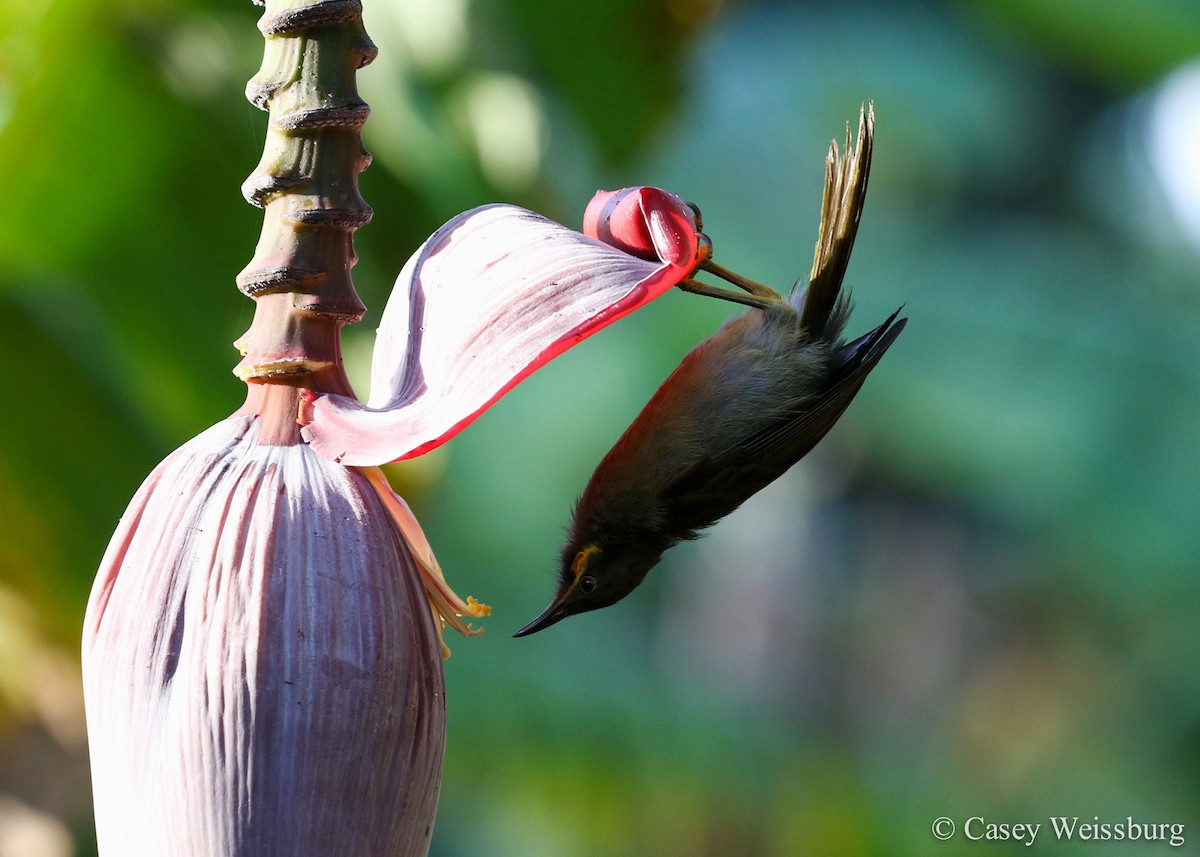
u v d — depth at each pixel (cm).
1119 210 2417
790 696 2420
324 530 323
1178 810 1806
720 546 2641
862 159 594
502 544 1561
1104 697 1914
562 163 841
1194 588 1612
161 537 326
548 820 1260
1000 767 1872
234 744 308
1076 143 2466
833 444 2486
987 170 2398
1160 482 1572
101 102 697
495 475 1692
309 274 338
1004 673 2303
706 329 1792
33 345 735
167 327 741
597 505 653
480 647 1229
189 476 331
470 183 789
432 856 1404
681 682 1338
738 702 1395
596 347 1806
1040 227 2339
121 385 748
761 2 2353
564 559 671
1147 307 1728
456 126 790
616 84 825
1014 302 1734
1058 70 2436
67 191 707
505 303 329
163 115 706
